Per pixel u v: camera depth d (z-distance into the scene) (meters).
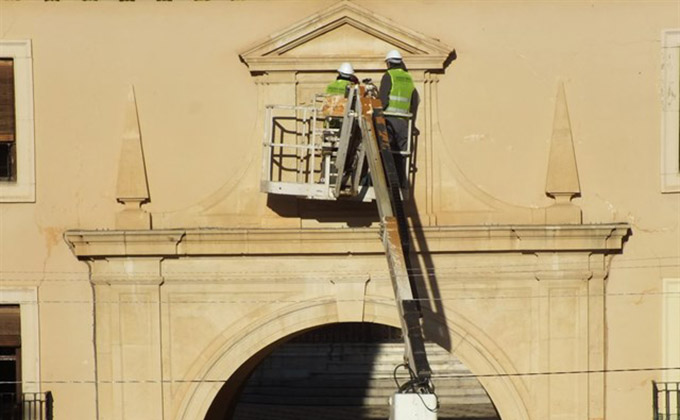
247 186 32.34
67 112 32.41
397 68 31.53
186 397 32.19
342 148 29.83
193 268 32.12
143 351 32.19
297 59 31.94
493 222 32.31
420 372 25.19
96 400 32.31
